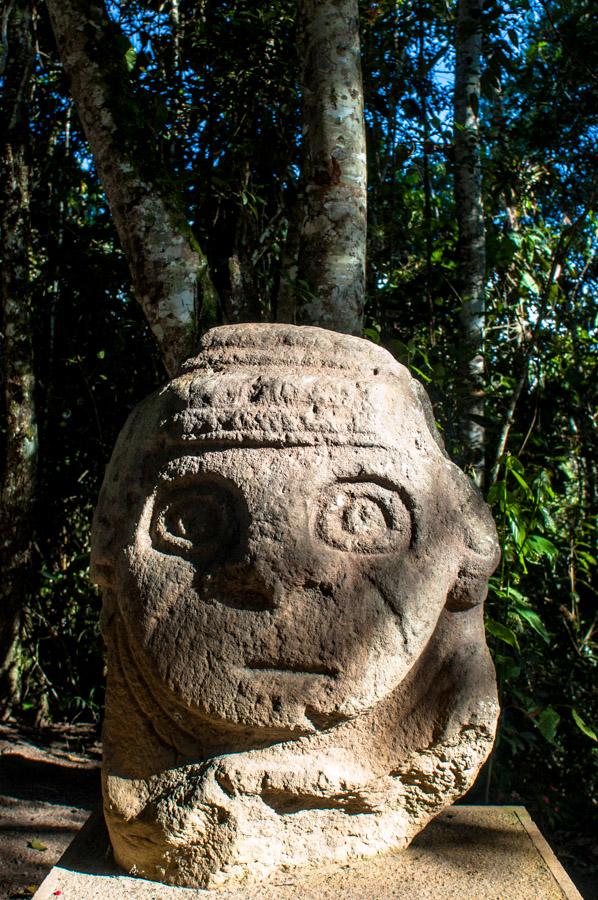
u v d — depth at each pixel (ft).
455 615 6.02
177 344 9.95
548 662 12.06
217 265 14.07
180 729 5.58
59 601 15.75
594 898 9.48
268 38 13.50
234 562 5.24
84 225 16.42
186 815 5.32
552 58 15.97
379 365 5.86
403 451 5.59
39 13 16.26
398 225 14.42
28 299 15.11
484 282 13.44
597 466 14.69
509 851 6.26
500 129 15.29
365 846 5.93
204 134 13.92
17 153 14.92
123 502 5.85
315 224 10.03
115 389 16.01
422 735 5.84
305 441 5.40
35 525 15.42
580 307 14.70
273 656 5.21
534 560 11.36
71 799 11.93
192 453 5.55
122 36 10.63
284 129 14.08
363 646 5.31
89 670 15.72
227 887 5.51
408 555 5.54
